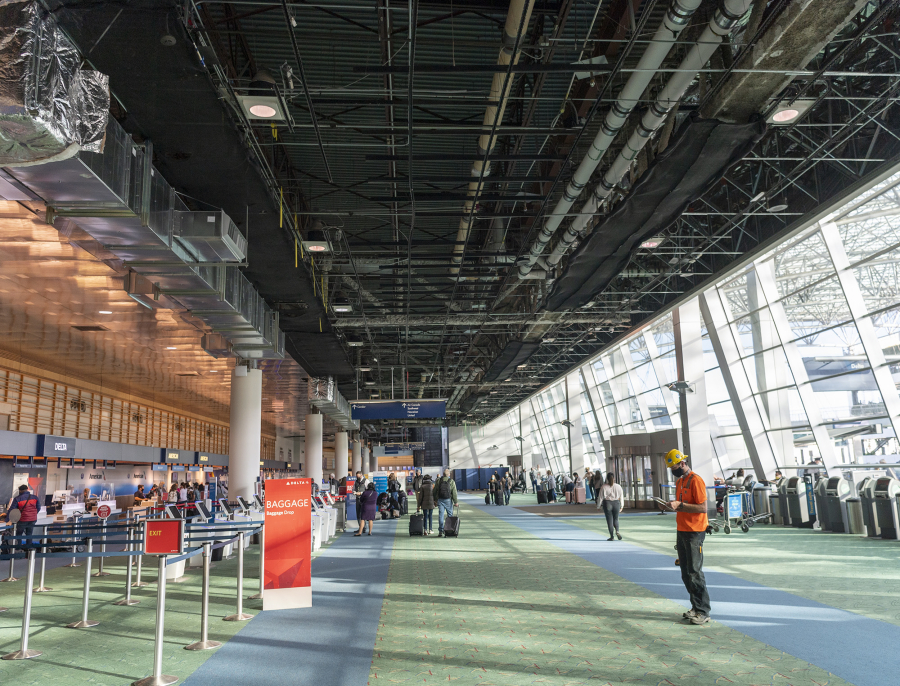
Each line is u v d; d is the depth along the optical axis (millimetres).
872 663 5453
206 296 11172
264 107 9047
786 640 6215
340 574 11039
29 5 4973
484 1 9508
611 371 37031
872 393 16734
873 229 15594
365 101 9773
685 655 5809
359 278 20219
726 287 22734
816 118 13250
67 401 23000
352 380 31562
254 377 18047
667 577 9945
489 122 11414
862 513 14695
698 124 9914
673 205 12570
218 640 6691
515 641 6426
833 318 17891
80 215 7605
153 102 7688
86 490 22812
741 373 22531
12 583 10672
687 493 7145
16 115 4961
